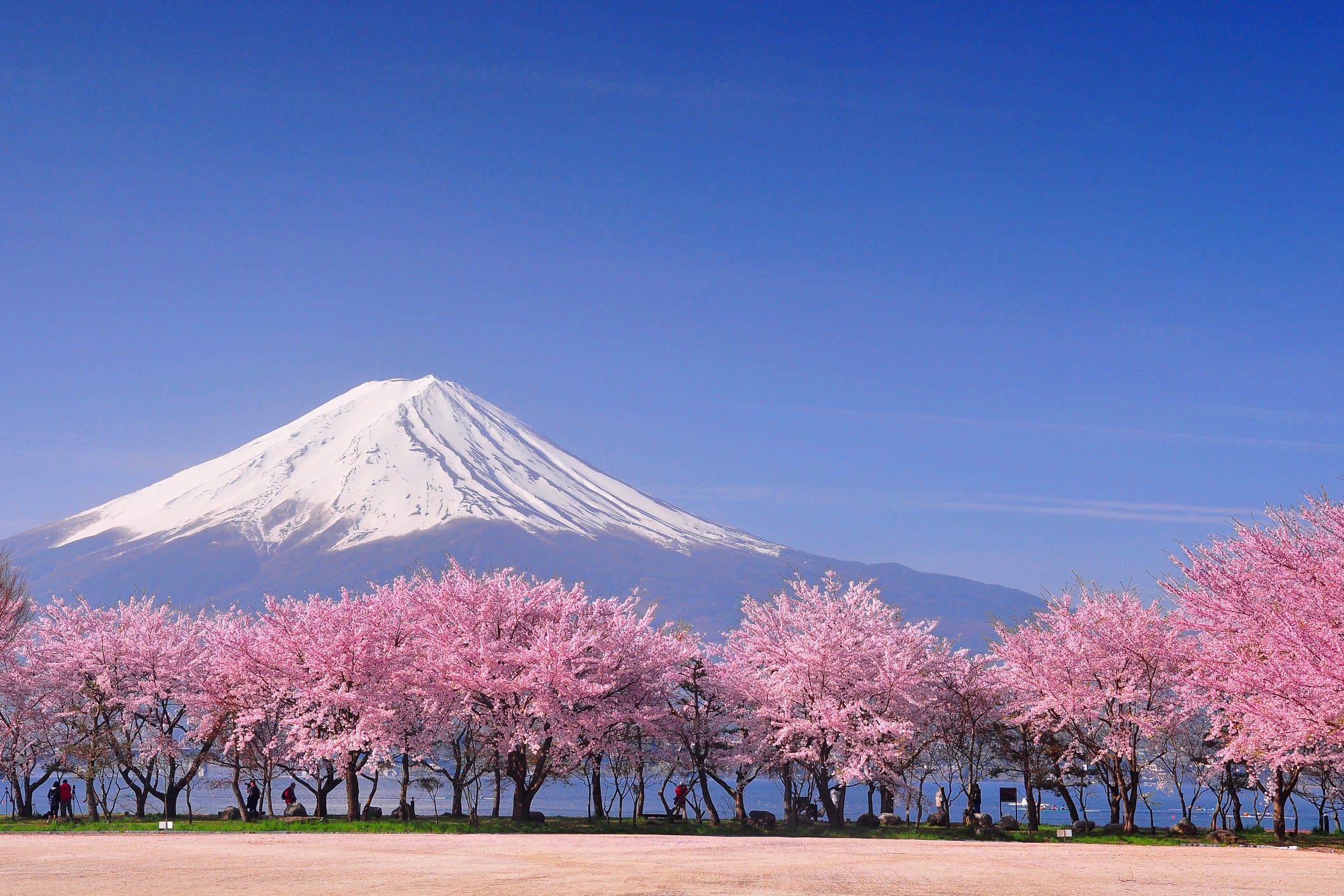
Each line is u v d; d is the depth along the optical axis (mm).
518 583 39438
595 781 41156
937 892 15812
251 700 37906
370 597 40125
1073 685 36188
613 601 40781
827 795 38094
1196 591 27641
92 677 41188
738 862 20891
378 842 25969
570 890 15531
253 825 33938
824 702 38000
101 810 49875
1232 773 37531
